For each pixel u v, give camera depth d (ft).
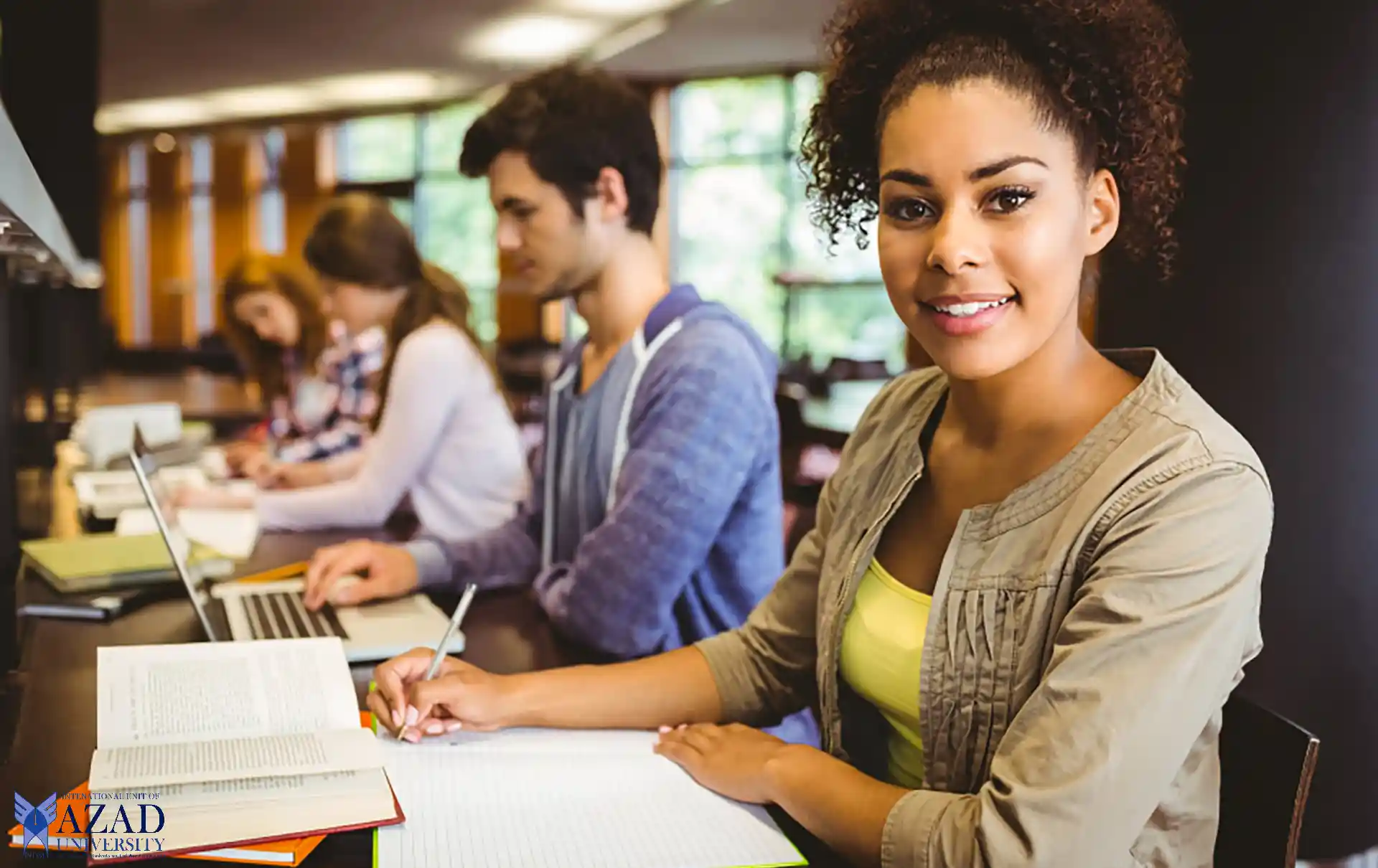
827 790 3.45
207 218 48.65
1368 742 7.70
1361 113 7.21
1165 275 3.82
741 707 4.42
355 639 5.26
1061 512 3.38
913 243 3.39
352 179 42.68
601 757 4.04
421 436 8.45
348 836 3.37
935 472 3.89
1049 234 3.28
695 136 31.60
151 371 33.06
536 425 23.09
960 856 3.02
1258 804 3.38
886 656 3.81
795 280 28.04
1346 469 7.48
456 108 38.60
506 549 6.51
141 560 6.54
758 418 5.51
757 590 5.69
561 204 5.82
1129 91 3.32
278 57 33.50
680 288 5.72
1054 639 3.32
